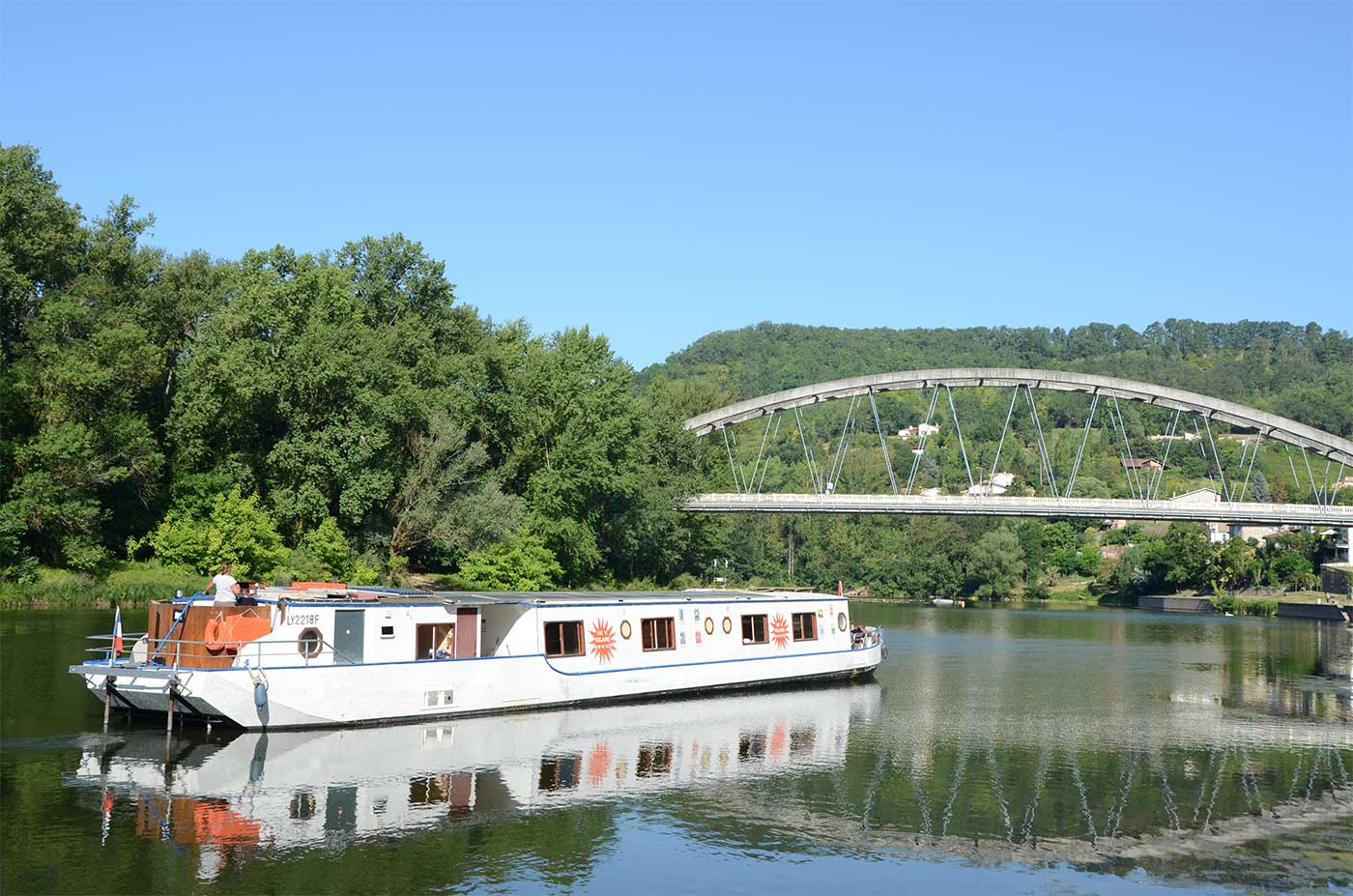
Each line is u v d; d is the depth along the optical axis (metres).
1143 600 173.50
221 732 34.38
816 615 51.59
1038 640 85.62
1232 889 24.36
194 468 79.44
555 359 95.44
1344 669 66.38
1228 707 48.34
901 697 48.28
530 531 85.81
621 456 92.31
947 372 134.38
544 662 40.69
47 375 70.94
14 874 22.50
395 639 37.41
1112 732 41.00
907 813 29.06
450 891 22.61
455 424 84.25
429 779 30.47
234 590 35.72
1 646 49.38
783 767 33.53
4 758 30.97
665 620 45.03
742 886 23.52
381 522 81.88
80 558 70.88
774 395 133.62
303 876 23.06
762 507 125.19
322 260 93.50
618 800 29.34
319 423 78.81
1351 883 24.86
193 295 83.12
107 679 34.06
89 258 77.75
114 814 26.41
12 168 72.38
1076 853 26.42
